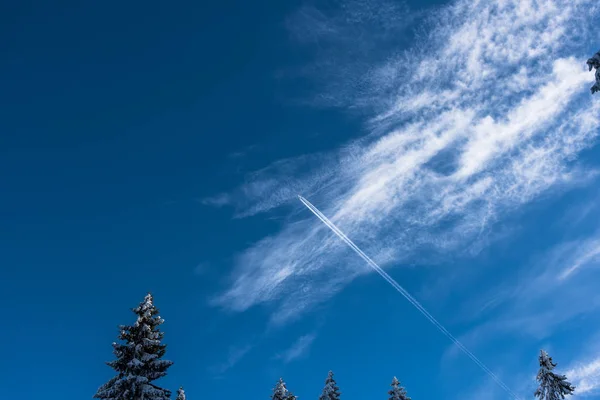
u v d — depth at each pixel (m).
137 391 20.98
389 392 37.09
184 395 33.75
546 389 32.06
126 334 22.34
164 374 22.22
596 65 17.61
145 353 21.83
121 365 21.92
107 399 21.17
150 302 23.11
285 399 35.41
